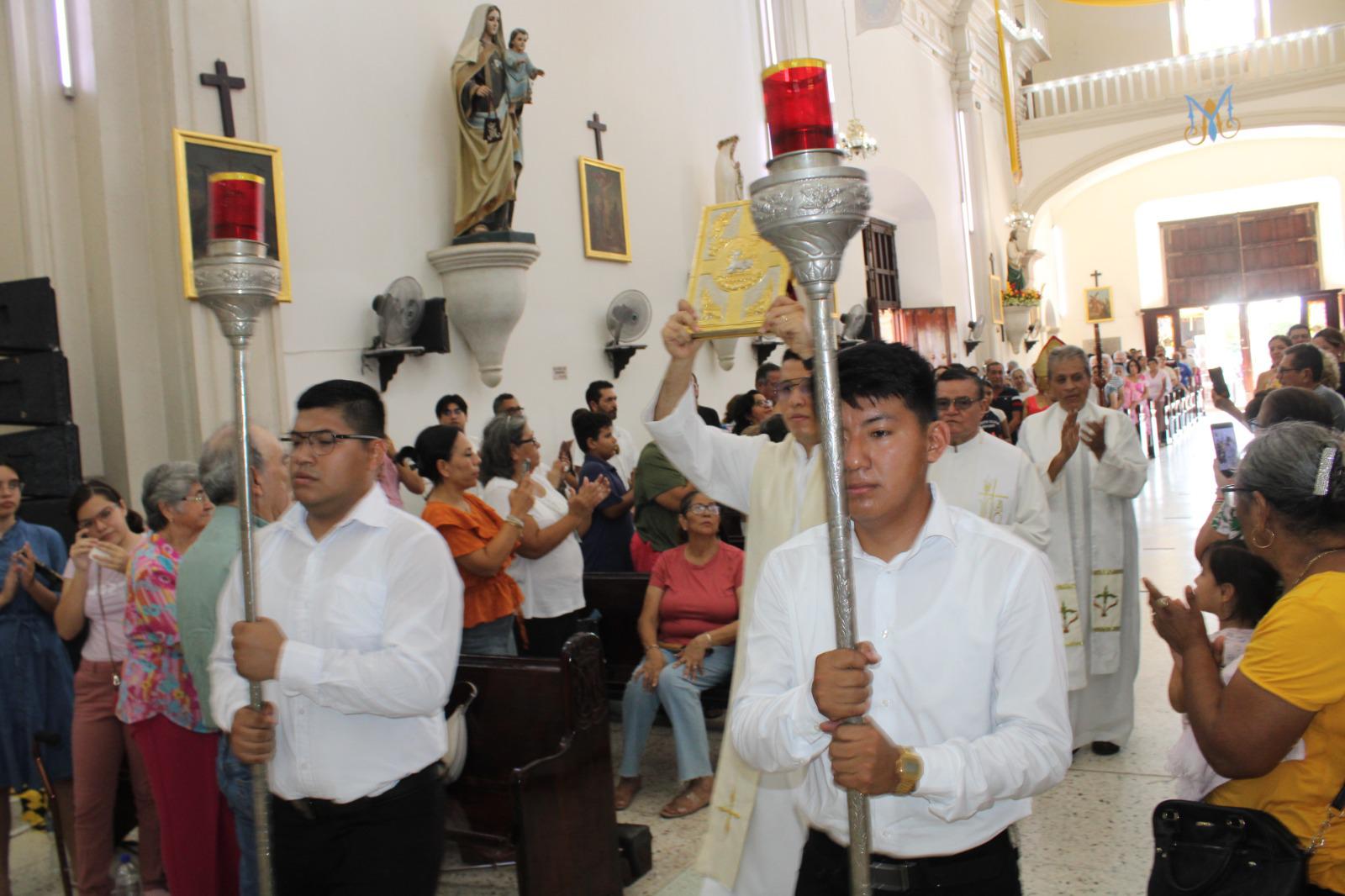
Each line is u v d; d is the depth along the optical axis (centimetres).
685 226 940
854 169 138
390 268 638
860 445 162
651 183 895
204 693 264
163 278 516
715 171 991
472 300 660
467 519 394
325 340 595
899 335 1452
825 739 155
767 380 775
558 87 788
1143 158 1917
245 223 198
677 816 423
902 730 166
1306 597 181
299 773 214
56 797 372
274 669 196
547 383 760
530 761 350
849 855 162
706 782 432
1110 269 2333
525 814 310
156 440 516
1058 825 386
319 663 198
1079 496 444
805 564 177
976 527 171
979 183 1694
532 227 754
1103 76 1892
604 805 338
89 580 350
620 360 827
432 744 221
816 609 174
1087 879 345
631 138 872
